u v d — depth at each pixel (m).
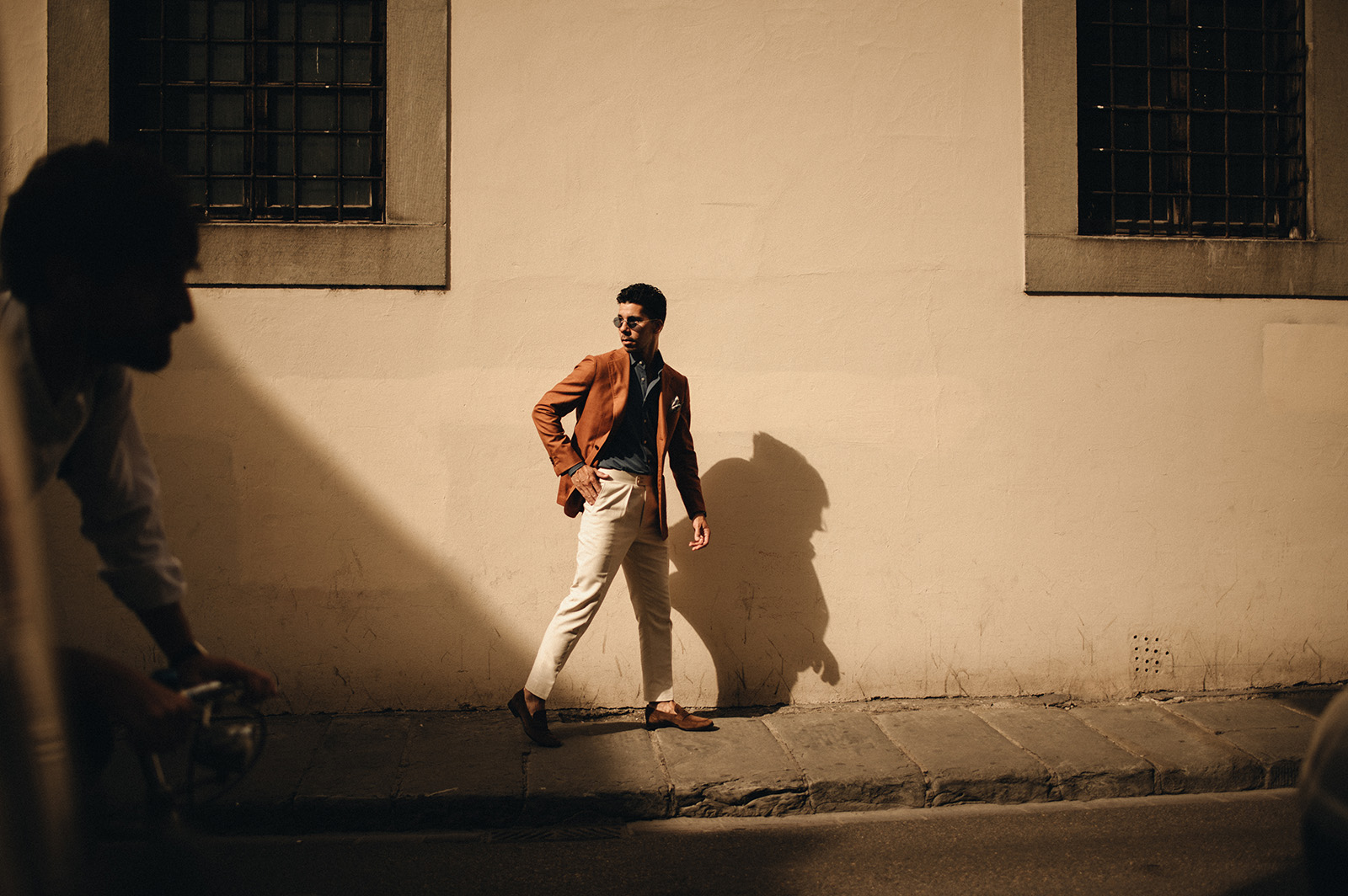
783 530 4.50
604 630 4.43
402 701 4.33
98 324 1.30
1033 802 3.71
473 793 3.46
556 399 3.91
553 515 4.39
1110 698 4.65
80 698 1.24
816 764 3.78
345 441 4.30
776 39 4.46
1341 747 2.19
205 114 4.48
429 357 4.33
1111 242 4.62
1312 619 4.77
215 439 4.24
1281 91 4.97
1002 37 4.55
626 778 3.63
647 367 4.02
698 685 4.48
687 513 4.28
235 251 4.23
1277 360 4.72
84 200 1.23
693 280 4.44
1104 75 4.89
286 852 3.21
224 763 1.40
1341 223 4.76
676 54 4.42
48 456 1.35
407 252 4.30
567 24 4.37
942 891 2.90
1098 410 4.64
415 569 4.34
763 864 3.12
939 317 4.55
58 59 4.18
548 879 2.99
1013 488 4.60
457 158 4.34
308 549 4.29
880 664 4.56
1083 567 4.64
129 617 4.17
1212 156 4.93
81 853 1.01
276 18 4.51
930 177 4.54
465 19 4.33
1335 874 2.12
